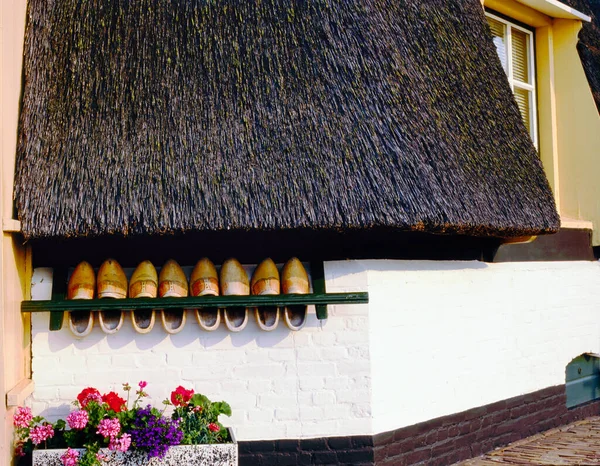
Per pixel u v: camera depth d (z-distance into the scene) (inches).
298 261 199.3
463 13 262.4
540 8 295.4
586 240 300.0
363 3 227.3
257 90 204.5
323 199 188.1
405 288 217.2
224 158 192.1
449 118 221.9
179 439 175.2
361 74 211.9
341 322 202.8
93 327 193.2
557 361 278.2
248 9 220.4
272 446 198.4
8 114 181.3
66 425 189.8
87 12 215.3
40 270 193.8
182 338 196.2
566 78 307.6
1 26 176.4
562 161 308.0
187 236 198.2
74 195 182.5
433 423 222.7
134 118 196.7
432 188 197.5
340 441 201.3
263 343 199.5
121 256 197.9
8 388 173.8
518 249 267.9
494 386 248.1
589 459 231.5
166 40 212.1
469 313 239.8
